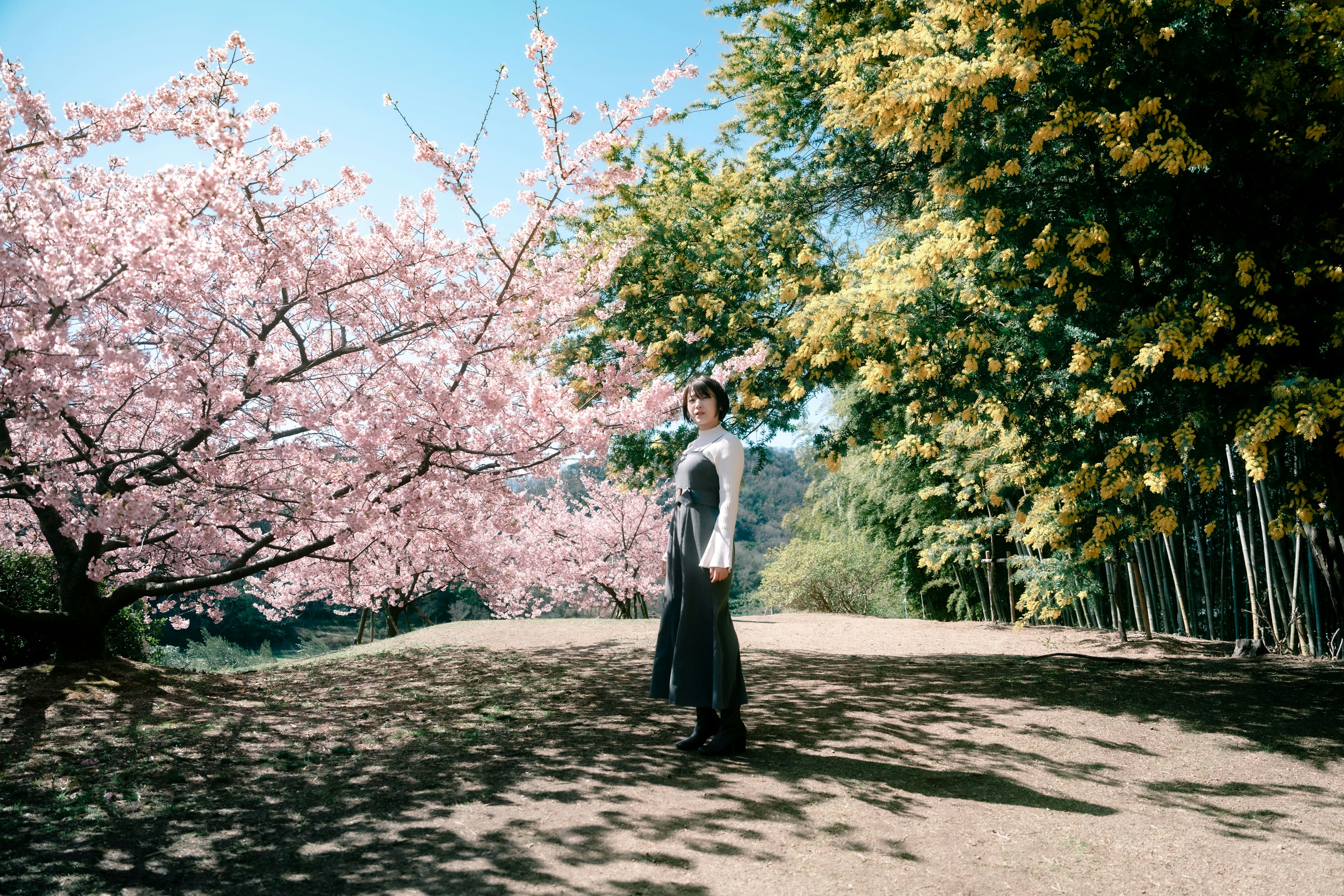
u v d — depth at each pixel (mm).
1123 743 3754
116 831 2422
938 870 2232
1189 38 4383
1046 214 5180
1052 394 5488
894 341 5691
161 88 4289
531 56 4316
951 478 12688
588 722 3971
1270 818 2803
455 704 4480
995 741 3727
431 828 2455
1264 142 4477
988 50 5176
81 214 3332
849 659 6812
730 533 3195
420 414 4523
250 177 4078
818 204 8531
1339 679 5387
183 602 7340
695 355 7879
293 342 5680
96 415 4531
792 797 2793
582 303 5219
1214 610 8586
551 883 2072
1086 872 2281
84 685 4562
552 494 17016
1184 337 4305
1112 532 5137
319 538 5125
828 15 7910
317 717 4113
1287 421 4043
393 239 4676
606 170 4797
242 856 2232
